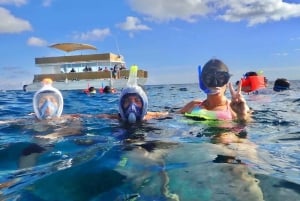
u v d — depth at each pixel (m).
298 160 0.95
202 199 0.67
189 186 0.74
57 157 1.05
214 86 1.61
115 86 8.81
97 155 1.02
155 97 4.06
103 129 1.45
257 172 0.83
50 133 1.40
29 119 1.74
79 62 9.30
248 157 0.98
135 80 1.59
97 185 0.77
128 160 0.95
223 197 0.68
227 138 1.24
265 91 4.11
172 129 1.41
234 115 1.64
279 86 4.34
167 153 1.02
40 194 0.75
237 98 1.66
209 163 0.91
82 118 1.74
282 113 1.90
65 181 0.81
